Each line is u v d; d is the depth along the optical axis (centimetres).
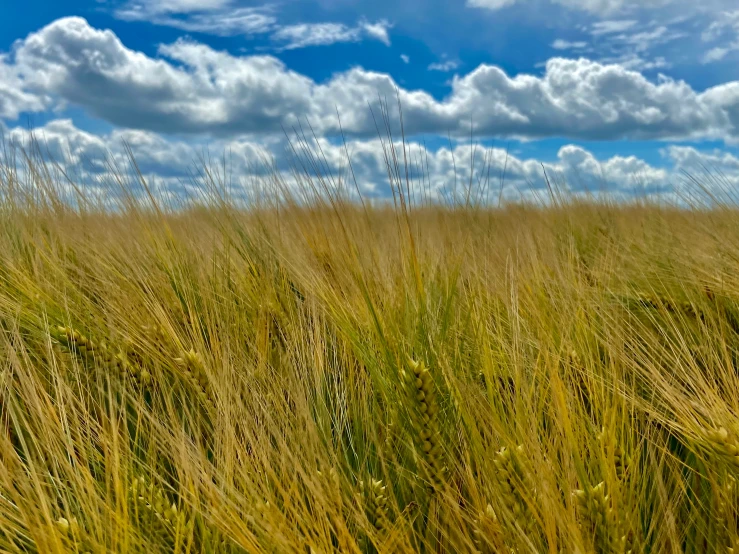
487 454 173
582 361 231
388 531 163
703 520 181
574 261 378
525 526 161
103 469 177
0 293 282
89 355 234
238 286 315
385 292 247
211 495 149
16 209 402
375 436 204
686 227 493
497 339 243
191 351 221
